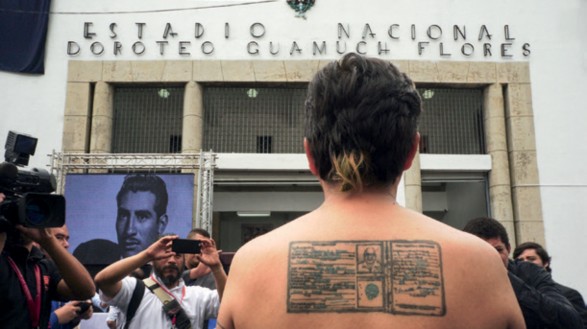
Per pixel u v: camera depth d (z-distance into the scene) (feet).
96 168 25.99
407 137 3.80
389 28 30.91
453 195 38.29
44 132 29.27
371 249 3.45
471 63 30.81
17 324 8.41
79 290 9.11
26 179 8.25
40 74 29.81
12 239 8.70
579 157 30.01
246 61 30.48
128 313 11.65
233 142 31.42
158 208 25.39
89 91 30.07
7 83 29.53
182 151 29.89
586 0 31.55
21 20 29.91
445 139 31.86
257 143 31.53
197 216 25.91
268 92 31.94
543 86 30.78
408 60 30.60
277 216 37.06
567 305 9.49
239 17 30.91
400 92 3.81
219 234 36.88
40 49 29.81
